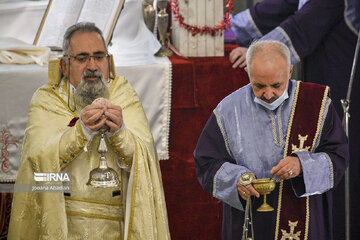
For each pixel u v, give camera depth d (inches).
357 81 462.0
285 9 486.6
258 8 492.1
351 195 459.5
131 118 339.0
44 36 473.4
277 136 319.9
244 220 326.3
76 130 308.2
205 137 331.0
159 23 474.3
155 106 445.1
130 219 317.7
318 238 322.7
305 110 320.8
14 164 438.0
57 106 333.1
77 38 327.6
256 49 304.7
